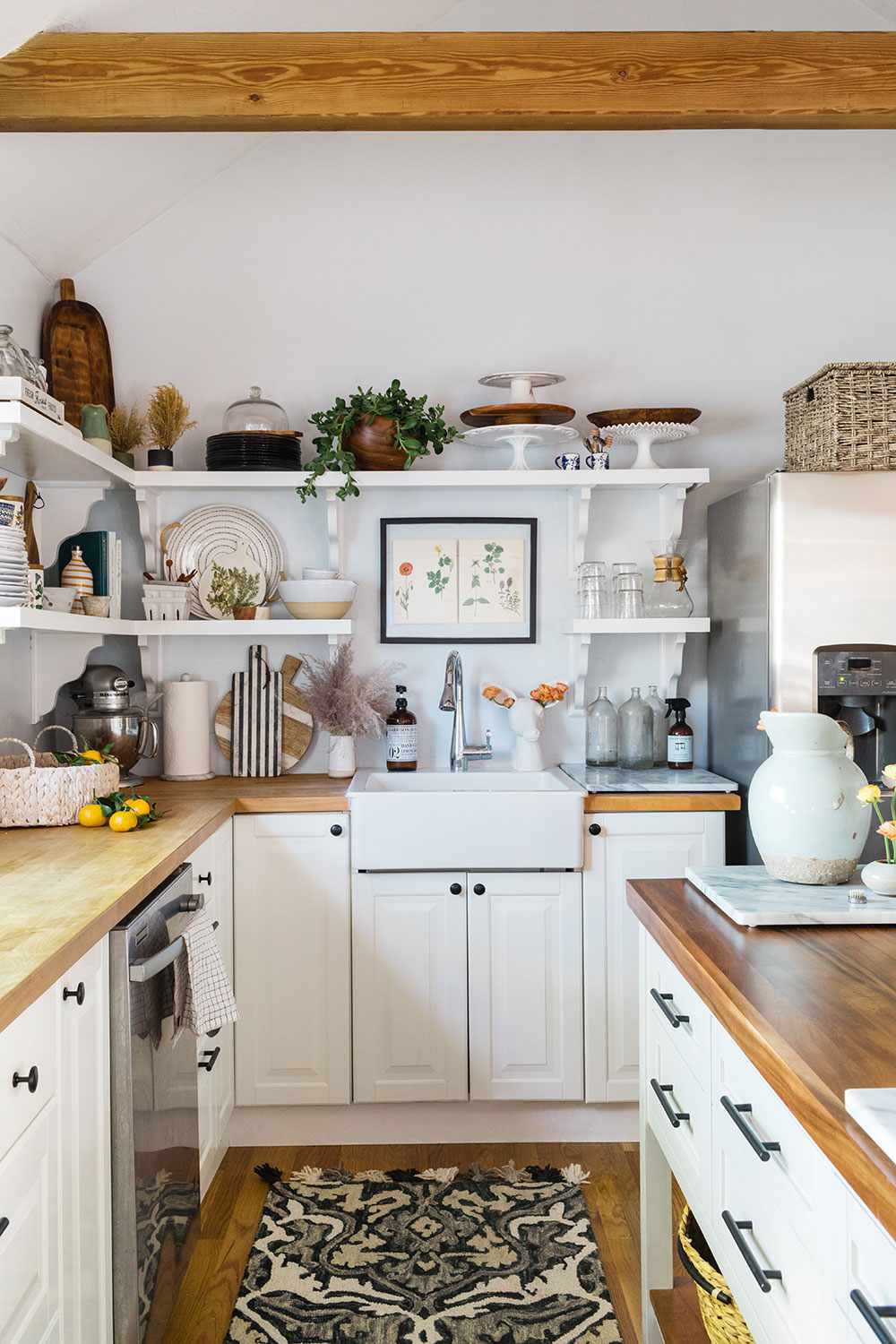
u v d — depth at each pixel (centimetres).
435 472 334
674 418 334
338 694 338
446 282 358
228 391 356
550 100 264
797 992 147
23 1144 143
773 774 201
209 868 274
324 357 357
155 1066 203
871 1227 105
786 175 361
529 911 308
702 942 171
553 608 361
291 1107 313
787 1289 130
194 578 353
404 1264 247
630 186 359
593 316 360
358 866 304
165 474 331
